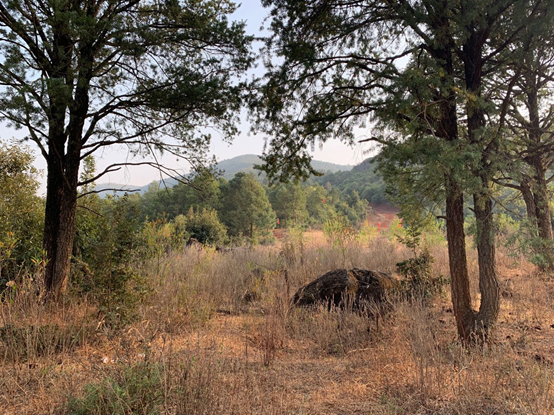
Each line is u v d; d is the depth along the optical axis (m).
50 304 5.97
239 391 3.68
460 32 5.01
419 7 5.05
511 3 4.69
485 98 5.54
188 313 6.48
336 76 5.88
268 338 5.34
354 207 77.19
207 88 7.15
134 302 5.67
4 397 3.47
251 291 8.38
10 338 4.47
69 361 4.26
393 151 4.62
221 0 8.53
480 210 5.32
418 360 4.33
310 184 88.81
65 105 6.15
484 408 3.40
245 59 7.52
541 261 4.92
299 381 4.23
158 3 7.74
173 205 52.31
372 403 3.63
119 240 5.86
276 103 5.88
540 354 4.72
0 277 6.34
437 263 10.91
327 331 5.88
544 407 3.26
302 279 9.70
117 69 7.36
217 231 24.22
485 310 5.17
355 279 7.18
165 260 8.90
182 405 3.07
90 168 9.88
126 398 3.05
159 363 3.67
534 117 9.40
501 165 4.71
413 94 4.50
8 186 10.18
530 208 9.39
